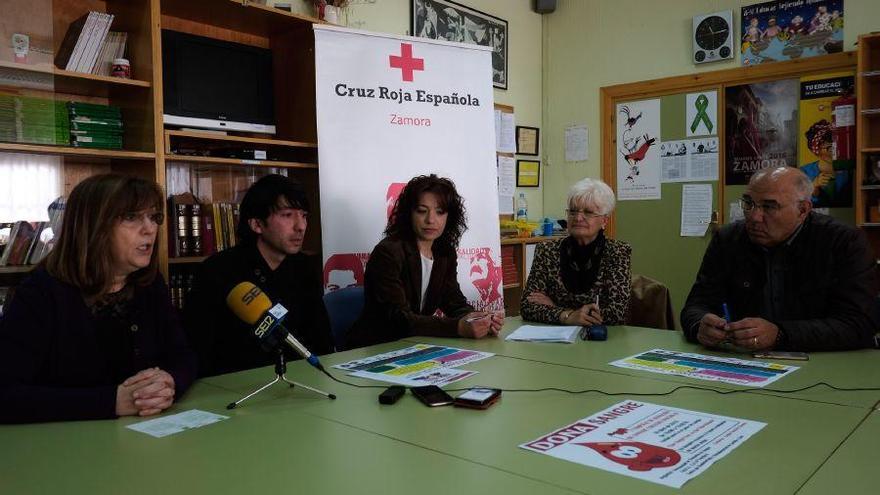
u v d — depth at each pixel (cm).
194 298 211
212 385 150
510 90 503
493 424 115
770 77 433
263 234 219
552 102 538
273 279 221
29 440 110
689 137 471
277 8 314
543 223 493
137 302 152
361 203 311
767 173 196
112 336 148
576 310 231
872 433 106
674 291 485
